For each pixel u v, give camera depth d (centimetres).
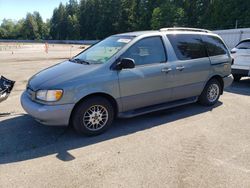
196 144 406
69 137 433
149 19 7531
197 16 6356
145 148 392
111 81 429
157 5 7369
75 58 514
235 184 301
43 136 436
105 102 438
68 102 399
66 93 395
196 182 305
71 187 295
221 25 5053
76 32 10244
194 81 549
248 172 326
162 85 494
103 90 423
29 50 3186
